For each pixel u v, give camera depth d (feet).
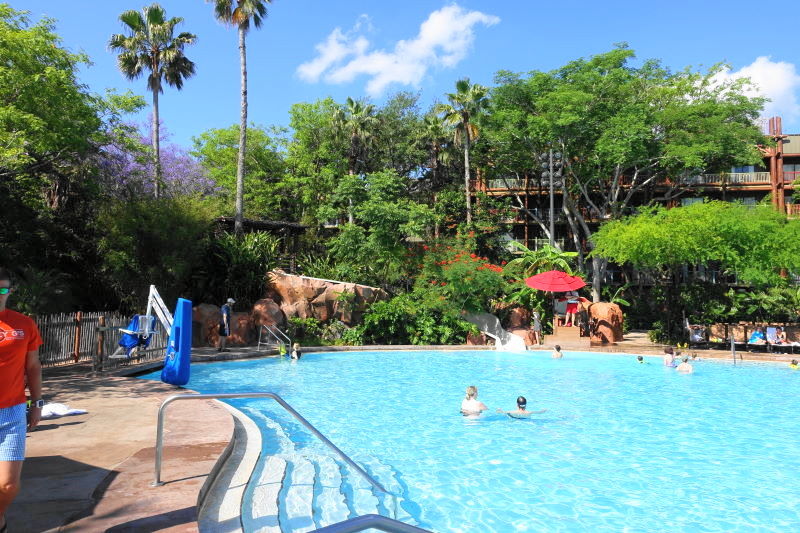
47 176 64.13
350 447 23.72
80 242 67.67
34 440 18.78
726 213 66.49
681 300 74.59
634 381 43.75
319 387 39.88
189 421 22.18
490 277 71.05
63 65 53.01
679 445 24.67
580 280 68.64
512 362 55.67
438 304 70.64
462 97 110.22
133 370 39.86
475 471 20.51
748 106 95.14
